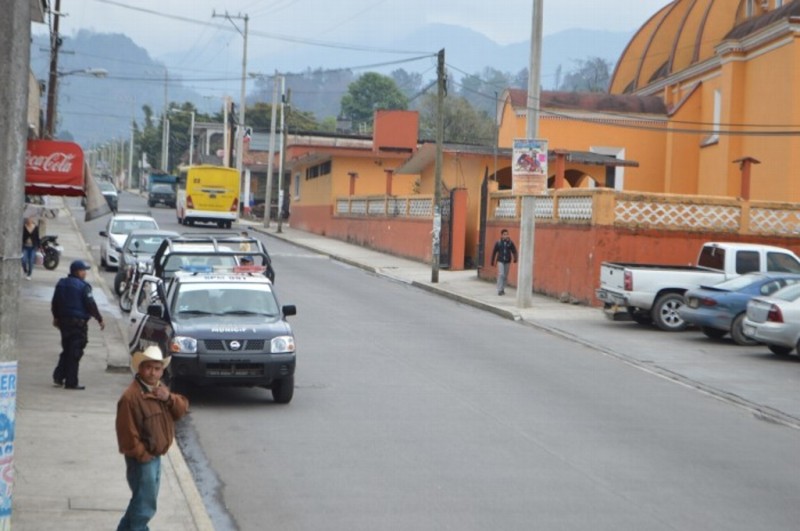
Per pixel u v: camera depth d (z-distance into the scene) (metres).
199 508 11.88
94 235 59.44
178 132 167.12
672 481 14.06
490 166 51.06
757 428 18.14
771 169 51.16
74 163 20.67
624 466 14.81
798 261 31.25
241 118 87.69
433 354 24.97
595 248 35.31
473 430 16.88
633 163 52.16
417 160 56.22
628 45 76.81
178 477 13.18
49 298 31.75
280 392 18.41
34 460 13.67
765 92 52.16
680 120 61.28
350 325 29.53
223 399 18.97
